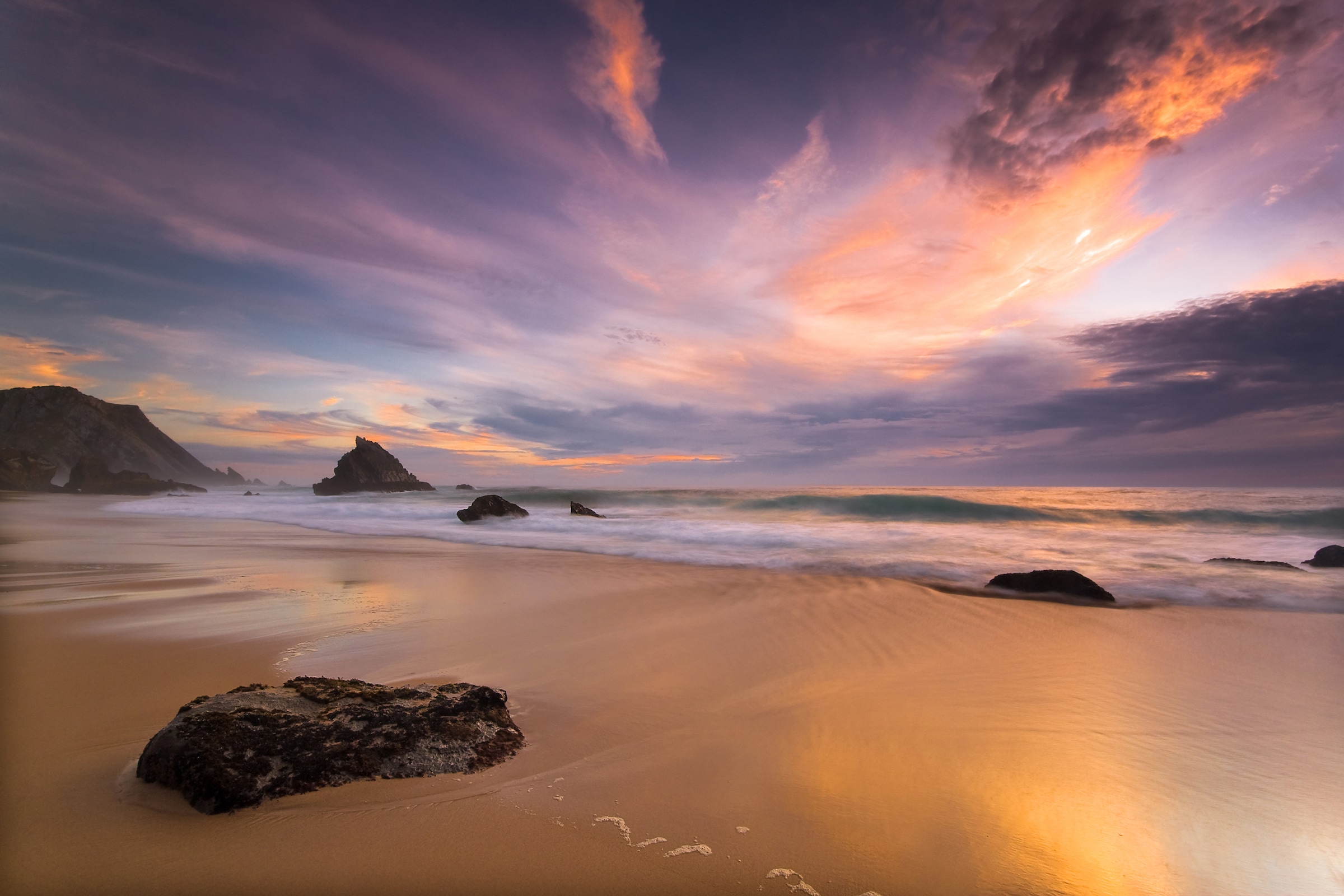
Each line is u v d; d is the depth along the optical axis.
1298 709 4.83
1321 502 28.77
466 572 11.43
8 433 121.44
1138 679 5.50
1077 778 3.66
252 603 8.56
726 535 18.27
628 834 2.99
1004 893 2.65
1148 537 17.77
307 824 2.96
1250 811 3.36
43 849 2.72
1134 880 2.78
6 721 4.16
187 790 3.08
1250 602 9.24
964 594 9.51
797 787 3.48
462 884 2.63
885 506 27.97
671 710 4.67
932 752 3.98
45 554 14.06
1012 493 45.91
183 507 36.16
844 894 2.61
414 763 3.47
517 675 5.50
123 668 5.46
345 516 27.70
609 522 22.89
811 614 7.96
